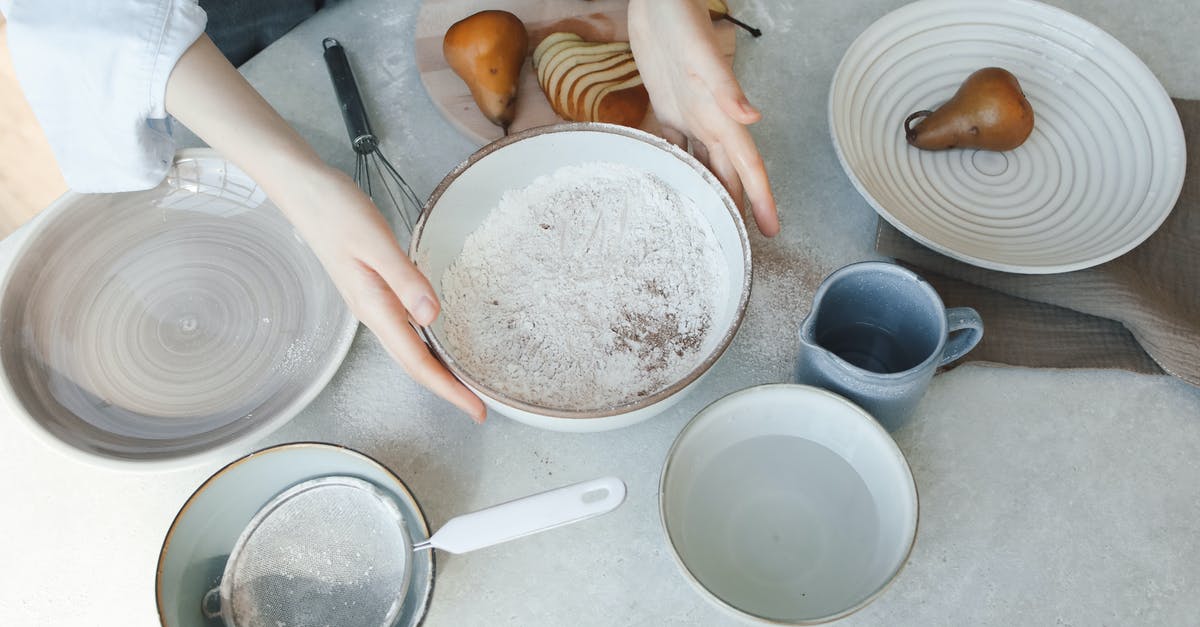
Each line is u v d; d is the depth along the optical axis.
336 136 0.81
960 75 0.80
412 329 0.59
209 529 0.59
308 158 0.62
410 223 0.74
